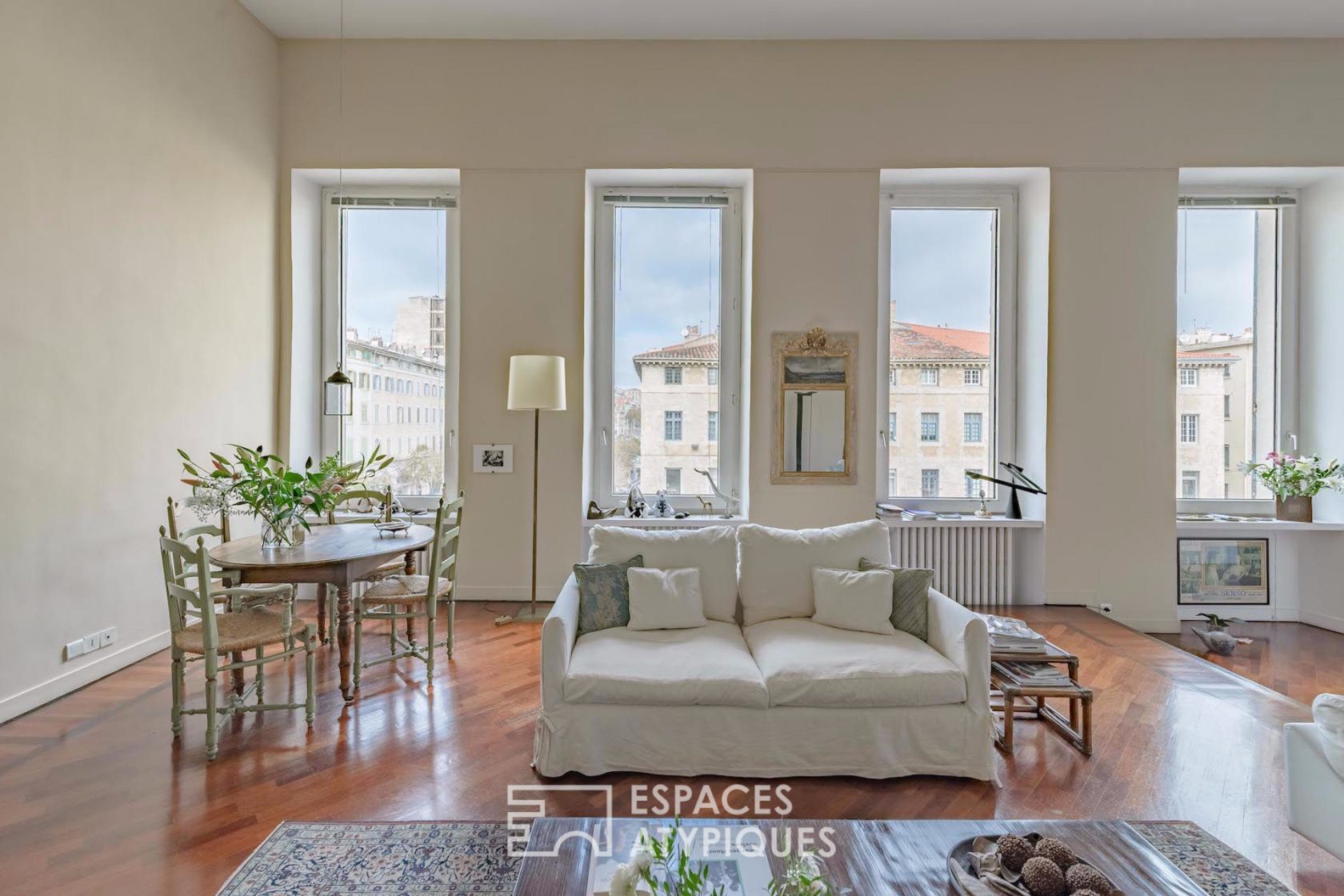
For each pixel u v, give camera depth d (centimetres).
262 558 314
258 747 284
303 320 529
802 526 516
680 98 508
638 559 328
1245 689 357
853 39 505
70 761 271
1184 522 516
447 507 362
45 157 321
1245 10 464
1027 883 146
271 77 500
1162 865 162
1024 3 460
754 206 510
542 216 511
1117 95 502
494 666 380
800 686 262
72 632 338
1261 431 542
